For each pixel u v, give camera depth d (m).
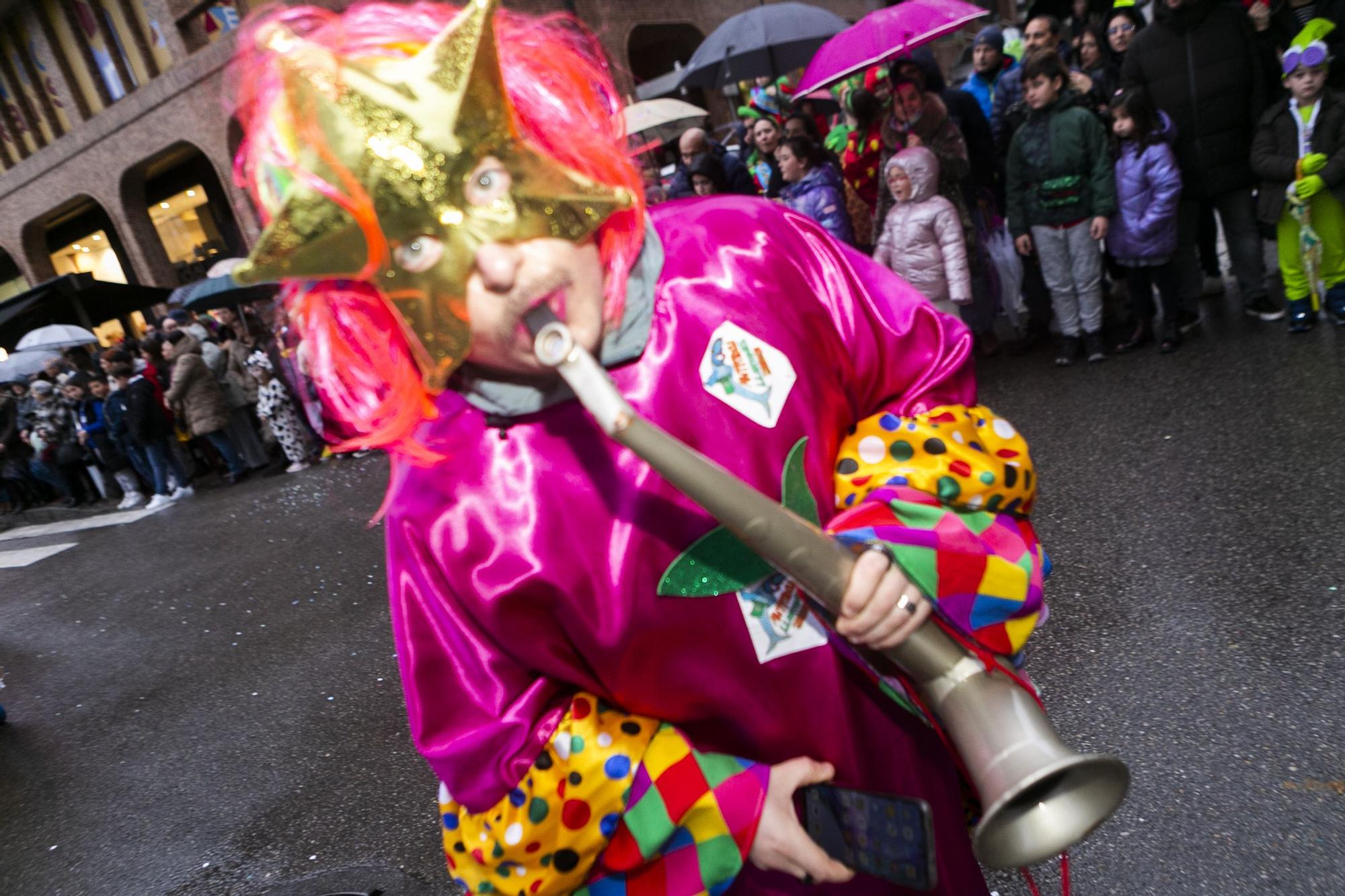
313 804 3.32
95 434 10.29
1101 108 5.42
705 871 0.93
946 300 5.01
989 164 5.54
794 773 0.94
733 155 6.98
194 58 14.41
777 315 0.96
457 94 0.74
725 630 0.91
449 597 0.91
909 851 0.89
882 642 0.85
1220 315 5.27
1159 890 1.95
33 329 13.91
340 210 0.74
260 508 8.27
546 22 0.88
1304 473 3.32
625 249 0.86
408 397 0.84
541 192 0.76
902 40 5.47
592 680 0.94
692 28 17.78
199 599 6.15
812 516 0.94
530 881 0.92
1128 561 3.14
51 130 17.45
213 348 9.64
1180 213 4.91
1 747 4.68
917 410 1.03
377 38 0.83
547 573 0.88
